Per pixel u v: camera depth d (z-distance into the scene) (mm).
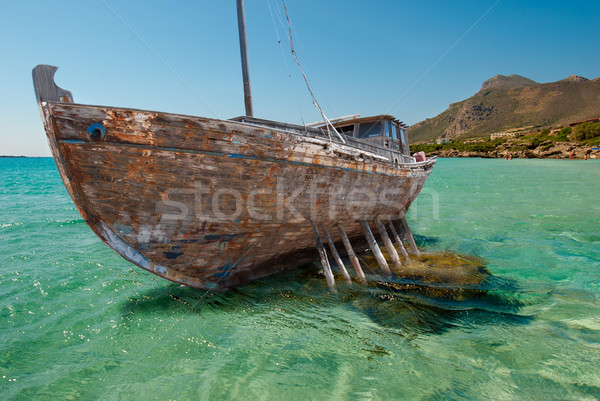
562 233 10422
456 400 3256
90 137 3947
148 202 4523
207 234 5082
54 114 3764
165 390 3432
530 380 3516
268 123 5582
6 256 7824
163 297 5664
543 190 21734
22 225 11367
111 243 4691
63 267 7141
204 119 4281
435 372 3707
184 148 4332
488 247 8945
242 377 3643
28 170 64062
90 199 4320
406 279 6488
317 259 7199
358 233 7953
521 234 10422
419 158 10859
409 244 9117
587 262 7465
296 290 5961
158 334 4520
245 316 5074
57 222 11977
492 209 15328
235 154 4625
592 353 3965
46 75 3750
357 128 9328
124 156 4141
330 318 5023
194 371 3760
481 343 4266
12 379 3557
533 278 6496
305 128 6082
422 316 5039
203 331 4621
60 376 3633
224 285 5863
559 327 4602
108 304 5387
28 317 4906
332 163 5719
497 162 59250
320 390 3436
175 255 5109
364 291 5938
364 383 3545
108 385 3508
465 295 5730
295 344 4312
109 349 4160
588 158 55031
